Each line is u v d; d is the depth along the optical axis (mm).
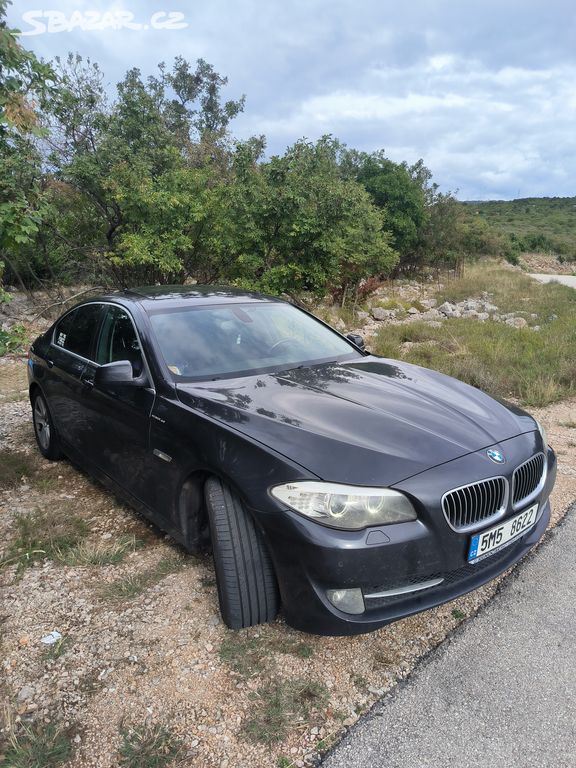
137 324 3693
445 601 2566
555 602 3045
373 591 2438
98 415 3850
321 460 2523
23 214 4207
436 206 27734
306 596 2443
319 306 14039
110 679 2520
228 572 2680
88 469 4207
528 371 8055
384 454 2568
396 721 2301
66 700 2412
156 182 10773
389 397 3209
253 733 2240
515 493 2834
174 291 4320
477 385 7590
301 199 10359
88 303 4504
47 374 4637
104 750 2184
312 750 2174
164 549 3541
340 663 2615
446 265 29297
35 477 4633
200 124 20766
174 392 3215
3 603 3039
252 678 2518
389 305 16781
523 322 14289
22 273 12711
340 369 3699
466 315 15594
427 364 8672
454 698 2416
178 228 10531
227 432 2779
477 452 2748
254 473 2590
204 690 2457
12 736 2207
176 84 21984
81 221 11727
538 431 3266
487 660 2637
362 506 2391
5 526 3834
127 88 12219
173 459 3061
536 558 3463
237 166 10844
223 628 2818
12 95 4062
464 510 2570
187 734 2246
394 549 2387
